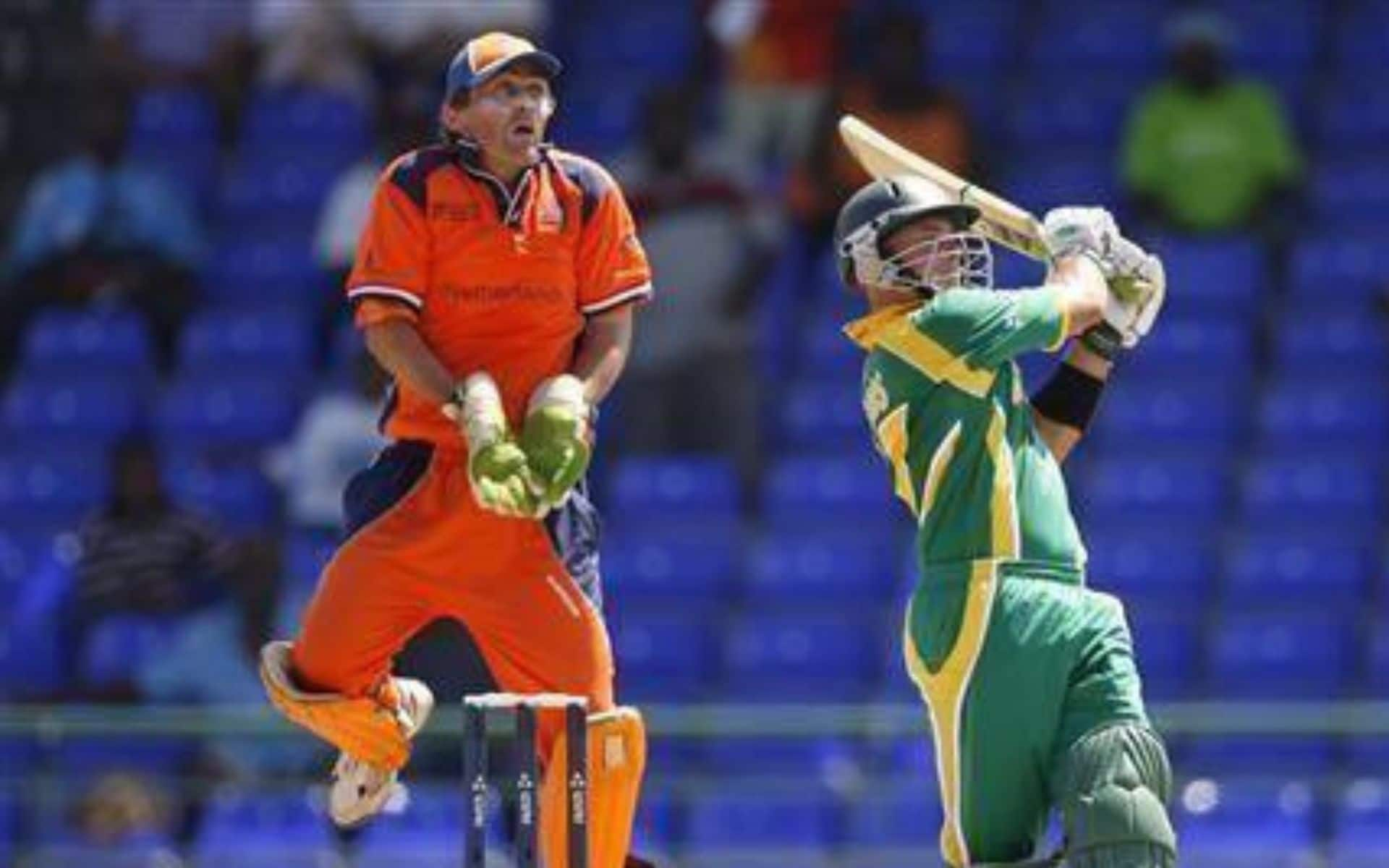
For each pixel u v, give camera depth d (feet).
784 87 213.46
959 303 97.91
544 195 101.19
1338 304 202.18
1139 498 189.67
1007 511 97.71
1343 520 188.24
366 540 101.71
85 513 201.05
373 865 157.58
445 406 99.50
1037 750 97.35
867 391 100.63
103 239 215.10
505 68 99.81
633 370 196.75
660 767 174.09
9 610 195.62
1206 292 201.57
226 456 201.57
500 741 158.20
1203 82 206.69
